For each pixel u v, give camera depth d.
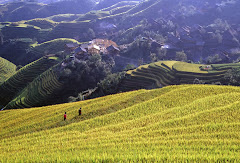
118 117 48.31
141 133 36.91
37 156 29.25
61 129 45.84
